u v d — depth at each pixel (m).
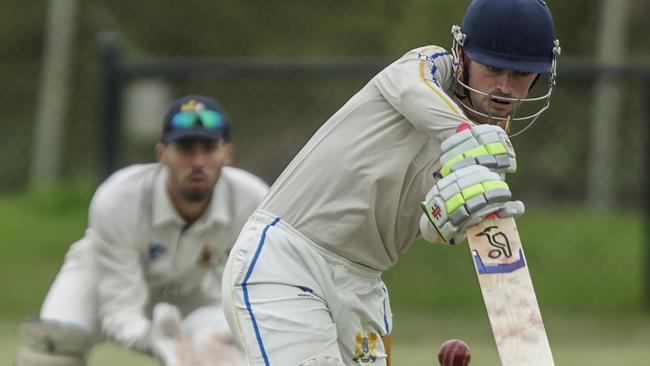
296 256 13.12
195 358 16.56
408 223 13.28
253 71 32.84
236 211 18.23
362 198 13.01
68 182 45.19
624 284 34.62
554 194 38.41
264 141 39.16
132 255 18.12
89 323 18.58
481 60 12.83
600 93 38.72
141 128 33.81
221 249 18.41
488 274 12.05
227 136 18.31
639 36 45.34
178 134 17.72
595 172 38.38
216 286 18.75
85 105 48.69
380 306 13.80
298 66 32.72
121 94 33.31
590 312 33.75
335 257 13.21
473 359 26.66
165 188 18.05
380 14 43.75
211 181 17.91
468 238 12.16
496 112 13.05
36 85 49.47
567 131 38.75
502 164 12.20
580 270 35.06
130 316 17.89
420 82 12.66
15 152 47.09
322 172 13.16
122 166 33.44
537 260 35.31
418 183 13.05
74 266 19.11
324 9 44.78
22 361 18.25
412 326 31.55
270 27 44.97
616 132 39.28
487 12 12.83
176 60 33.06
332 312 13.23
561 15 44.75
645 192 33.94
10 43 57.50
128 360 25.89
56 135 47.09
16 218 39.41
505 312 11.94
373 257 13.41
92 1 48.75
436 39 42.25
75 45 49.47
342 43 44.50
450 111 12.40
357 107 13.24
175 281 18.48
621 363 26.36
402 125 13.02
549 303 34.12
